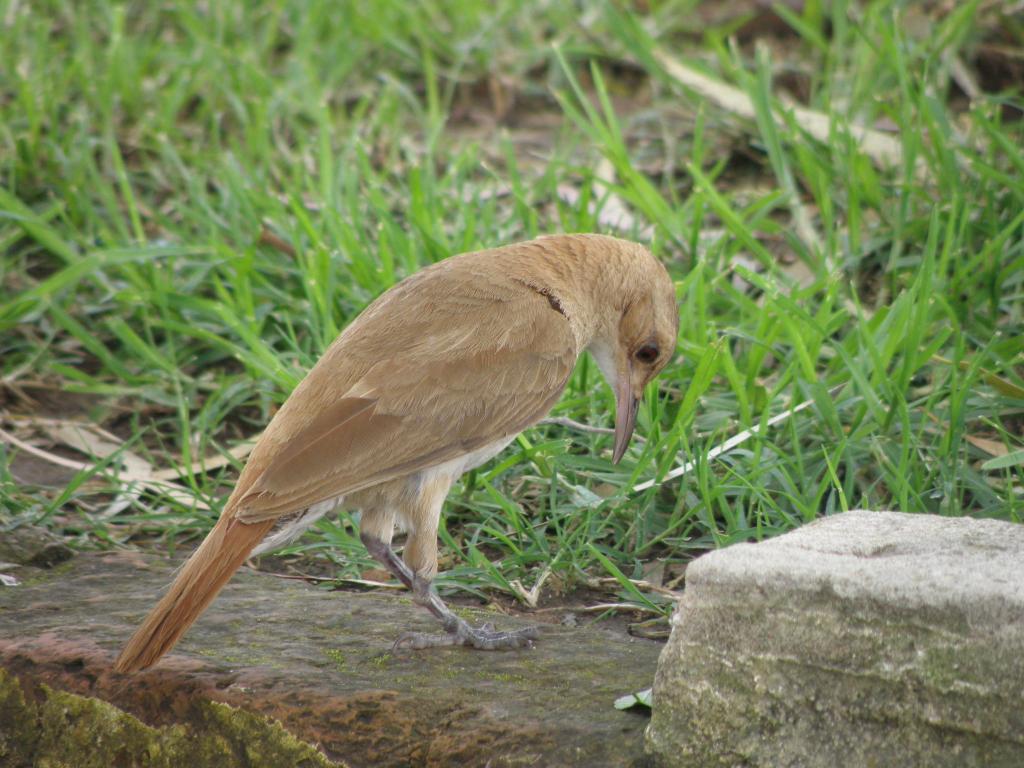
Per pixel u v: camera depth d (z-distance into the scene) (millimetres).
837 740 6230
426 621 8469
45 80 15695
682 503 9672
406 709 7246
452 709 7227
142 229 13820
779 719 6332
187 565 7527
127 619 8406
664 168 14742
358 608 8672
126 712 7660
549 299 8820
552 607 9086
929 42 15102
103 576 9203
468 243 12312
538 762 6797
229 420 11711
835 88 15336
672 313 9516
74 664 7848
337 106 16375
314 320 11758
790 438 10297
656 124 15664
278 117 15711
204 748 7508
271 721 7348
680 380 11047
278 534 7824
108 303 12797
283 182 13984
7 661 7961
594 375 11133
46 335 12758
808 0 17156
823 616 6223
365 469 7863
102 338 12711
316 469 7750
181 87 15648
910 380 10703
